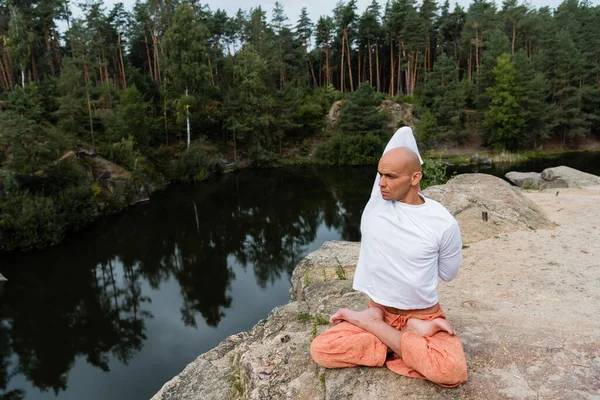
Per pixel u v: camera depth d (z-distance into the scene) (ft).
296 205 86.53
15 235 60.59
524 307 11.96
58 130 81.71
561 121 134.21
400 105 148.25
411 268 7.38
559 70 138.62
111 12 156.15
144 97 129.08
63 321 42.55
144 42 166.71
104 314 43.65
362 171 123.24
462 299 12.87
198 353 35.96
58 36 145.79
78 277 52.85
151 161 111.55
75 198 70.59
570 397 7.11
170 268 55.88
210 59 148.87
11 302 46.57
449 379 7.14
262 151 134.10
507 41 146.72
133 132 108.06
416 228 7.25
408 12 165.58
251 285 49.67
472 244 17.81
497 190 23.27
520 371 7.88
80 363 35.09
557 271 14.34
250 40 182.80
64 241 65.10
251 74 136.15
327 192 97.25
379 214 7.64
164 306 45.21
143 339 38.58
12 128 66.18
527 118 129.80
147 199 92.63
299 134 152.76
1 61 129.08
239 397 9.84
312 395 8.10
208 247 63.46
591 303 11.93
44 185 69.05
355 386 7.79
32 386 32.01
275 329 11.49
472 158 123.44
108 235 68.23
